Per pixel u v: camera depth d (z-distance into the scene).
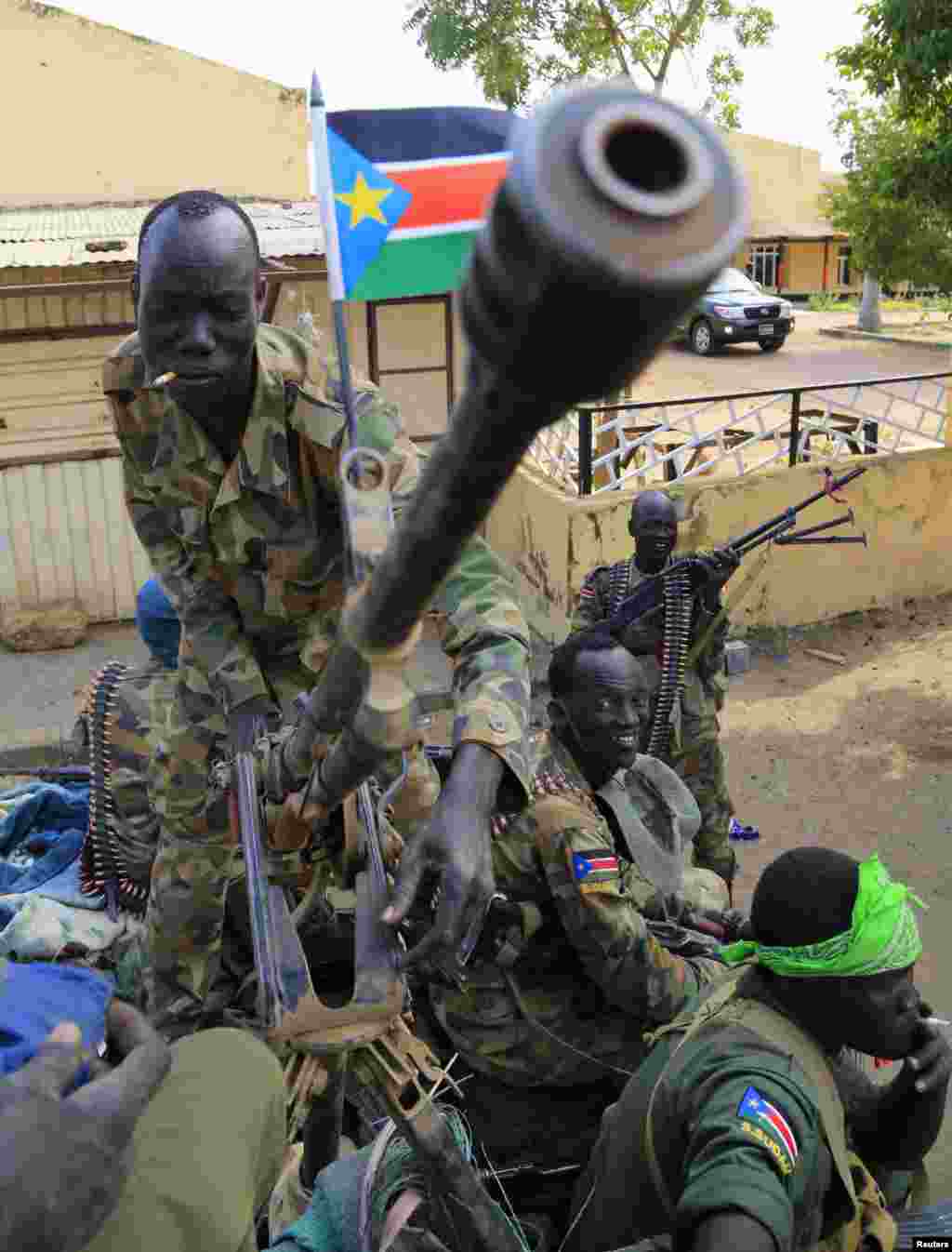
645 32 14.77
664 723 5.07
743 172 0.49
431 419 10.02
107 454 9.83
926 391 19.61
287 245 8.73
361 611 0.94
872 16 8.91
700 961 3.21
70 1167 1.02
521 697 1.76
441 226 1.81
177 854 2.75
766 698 8.97
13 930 3.88
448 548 0.76
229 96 12.23
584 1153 3.07
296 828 1.55
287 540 2.41
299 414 2.24
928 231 16.38
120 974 3.66
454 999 3.04
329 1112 1.98
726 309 25.09
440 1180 1.55
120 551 10.07
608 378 0.55
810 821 7.21
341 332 1.72
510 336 0.53
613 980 2.88
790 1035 1.98
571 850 2.85
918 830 7.05
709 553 5.17
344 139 1.79
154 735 3.80
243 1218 1.29
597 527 9.00
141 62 12.00
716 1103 1.85
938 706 8.73
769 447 14.07
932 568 10.60
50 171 12.04
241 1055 1.46
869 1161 2.31
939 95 8.98
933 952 5.71
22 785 5.15
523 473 9.88
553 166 0.47
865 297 29.70
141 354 2.30
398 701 1.04
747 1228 1.65
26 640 9.55
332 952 3.19
